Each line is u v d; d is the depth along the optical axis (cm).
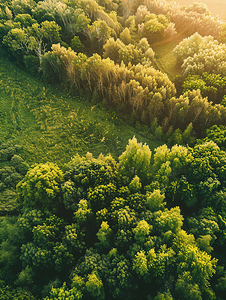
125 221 2814
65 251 2816
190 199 3394
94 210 3234
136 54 6438
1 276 2777
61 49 5934
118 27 8006
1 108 5550
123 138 5184
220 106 4453
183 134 4625
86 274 2580
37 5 7556
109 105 5906
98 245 2928
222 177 3403
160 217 2930
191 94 4812
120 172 3769
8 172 4122
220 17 9200
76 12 7206
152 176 3988
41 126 5319
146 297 2648
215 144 3659
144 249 2695
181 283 2398
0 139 4881
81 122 5459
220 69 5356
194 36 6256
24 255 2764
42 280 2853
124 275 2428
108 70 5462
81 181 3384
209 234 2883
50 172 3378
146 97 5006
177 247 2719
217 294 2642
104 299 2448
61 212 3366
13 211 3606
